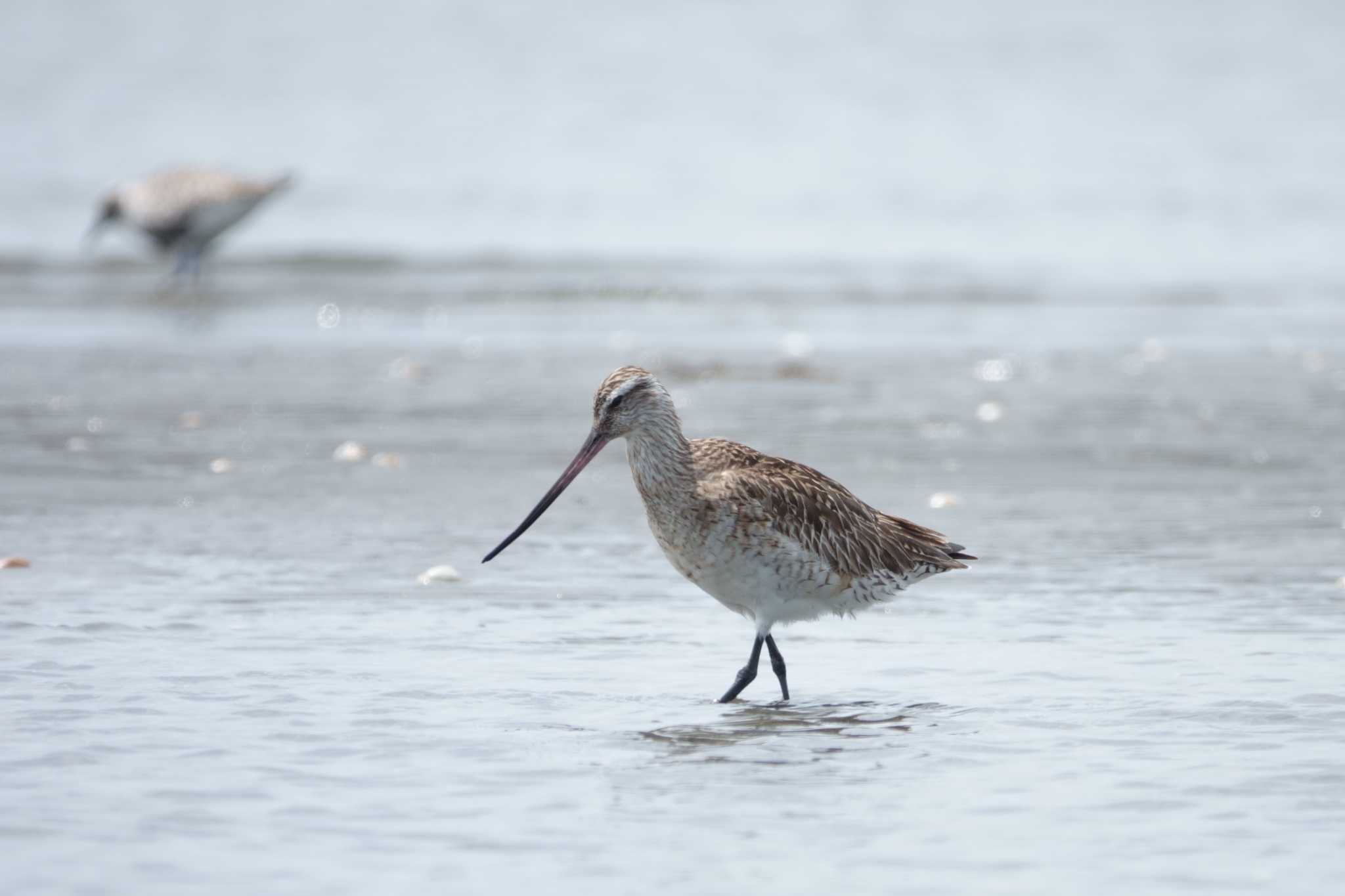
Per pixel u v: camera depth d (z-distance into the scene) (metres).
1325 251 36.75
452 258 33.38
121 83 55.31
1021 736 8.87
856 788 8.05
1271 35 68.69
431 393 20.30
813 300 29.61
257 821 7.44
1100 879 6.89
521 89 56.19
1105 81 60.34
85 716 8.88
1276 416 19.16
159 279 31.19
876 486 15.44
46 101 52.66
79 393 19.88
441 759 8.39
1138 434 18.08
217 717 8.95
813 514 9.84
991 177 45.84
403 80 57.19
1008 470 16.23
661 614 11.49
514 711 9.26
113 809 7.54
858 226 39.38
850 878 6.90
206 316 27.27
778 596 9.85
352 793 7.84
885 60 62.44
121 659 9.99
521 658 10.33
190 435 17.58
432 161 46.53
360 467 16.22
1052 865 7.04
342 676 9.80
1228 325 27.36
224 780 7.96
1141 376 22.03
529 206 40.94
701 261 34.03
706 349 24.11
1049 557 12.96
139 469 15.89
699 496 9.81
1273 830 7.44
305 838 7.25
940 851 7.20
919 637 10.94
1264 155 49.06
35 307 27.81
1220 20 71.44
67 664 9.84
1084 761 8.45
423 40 63.59
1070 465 16.52
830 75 59.81
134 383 20.67
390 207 40.56
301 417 18.62
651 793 7.95
